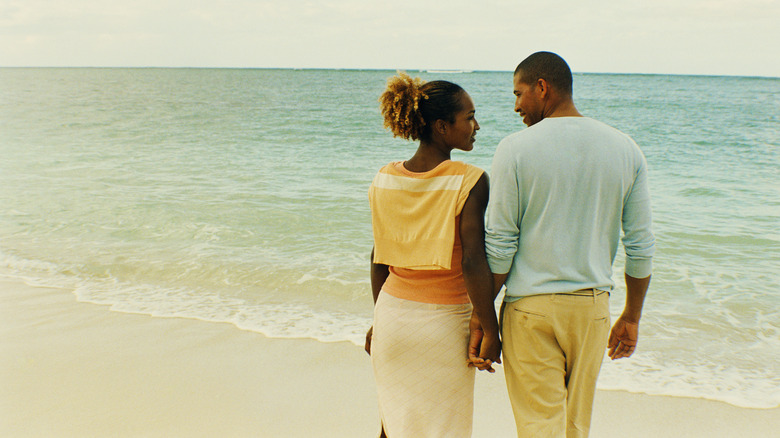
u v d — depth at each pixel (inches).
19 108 1031.6
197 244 227.9
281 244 227.8
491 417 107.0
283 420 104.5
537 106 71.5
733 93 1733.5
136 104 1156.5
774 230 251.3
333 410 108.2
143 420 103.2
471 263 66.1
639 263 70.2
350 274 193.2
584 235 66.7
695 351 136.9
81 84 2170.3
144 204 291.1
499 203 66.9
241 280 188.4
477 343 70.1
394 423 70.4
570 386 72.5
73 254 214.7
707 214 282.7
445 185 66.4
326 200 302.2
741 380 121.7
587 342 69.7
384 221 71.7
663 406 110.8
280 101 1269.7
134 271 197.0
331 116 884.6
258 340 141.0
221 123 778.2
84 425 100.9
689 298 174.1
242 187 337.1
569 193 65.4
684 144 595.8
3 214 271.6
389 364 71.3
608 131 66.7
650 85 2313.0
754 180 380.8
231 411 107.2
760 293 177.0
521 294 69.2
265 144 564.1
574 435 74.6
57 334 143.3
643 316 159.9
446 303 69.4
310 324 152.1
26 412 104.9
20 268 199.5
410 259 69.8
